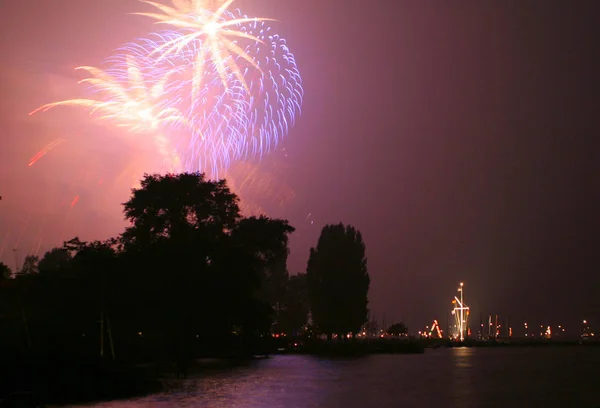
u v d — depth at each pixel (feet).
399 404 158.71
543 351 552.82
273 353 450.30
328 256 497.46
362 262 501.97
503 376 246.68
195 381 216.13
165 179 294.87
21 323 245.04
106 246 276.00
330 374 250.98
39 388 163.73
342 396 173.88
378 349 487.61
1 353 198.29
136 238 287.89
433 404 159.22
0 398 151.74
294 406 153.69
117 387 175.32
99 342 254.88
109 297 254.88
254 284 294.25
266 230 308.40
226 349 366.22
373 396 174.70
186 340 278.67
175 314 265.75
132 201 293.23
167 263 259.80
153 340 301.84
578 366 313.73
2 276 250.78
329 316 491.31
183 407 151.74
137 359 271.49
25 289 252.42
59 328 249.75
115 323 262.67
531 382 220.64
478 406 156.76
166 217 290.76
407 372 265.54
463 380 227.20
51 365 182.91
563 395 180.75
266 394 177.88
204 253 277.64
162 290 257.75
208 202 297.33
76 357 200.85
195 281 263.49
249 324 307.99
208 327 299.58
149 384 190.60
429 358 400.88
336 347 459.73
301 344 479.82
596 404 162.40
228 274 277.64
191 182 293.64
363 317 497.05
